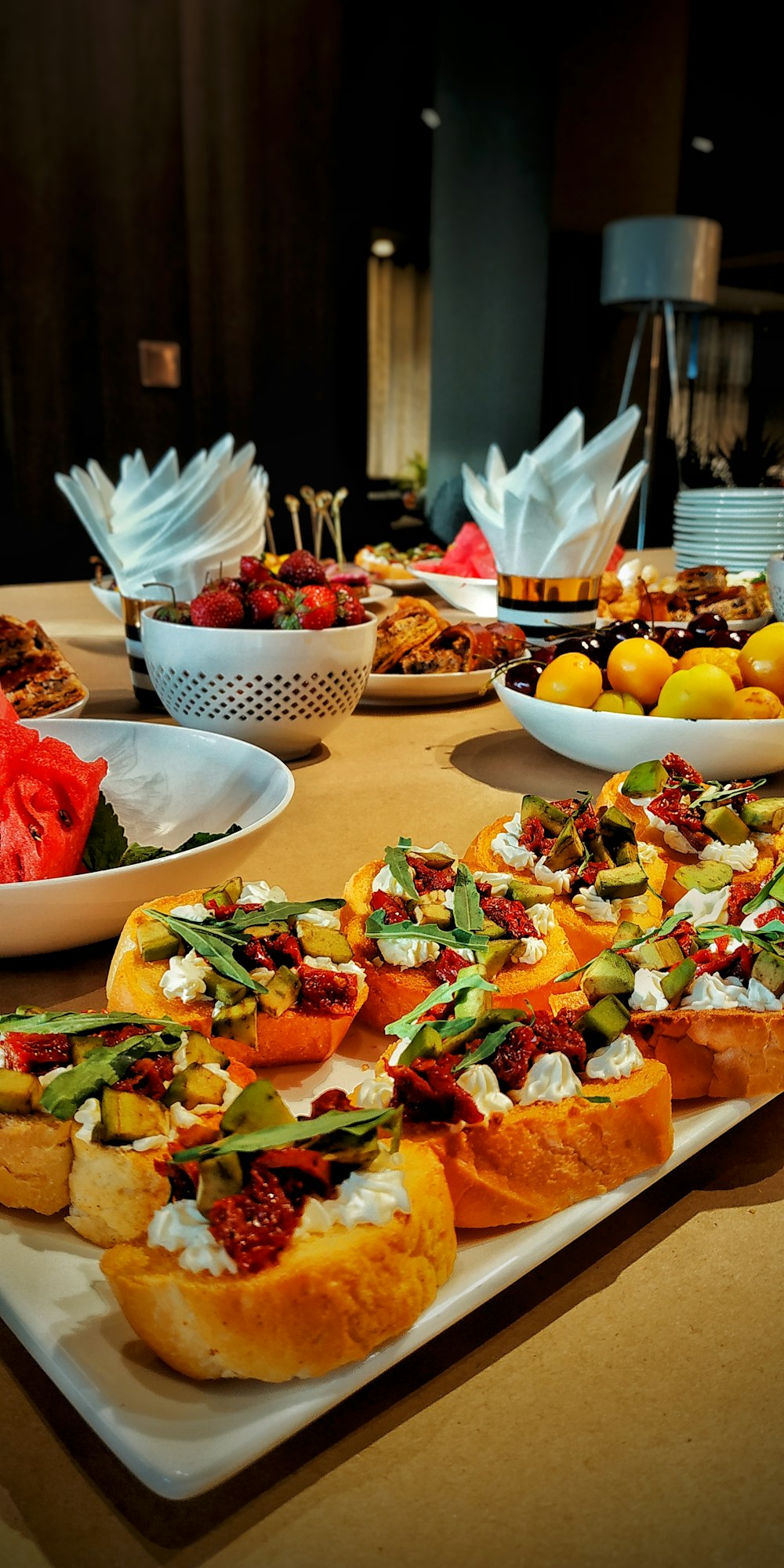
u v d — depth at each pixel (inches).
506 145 138.9
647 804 26.4
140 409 122.6
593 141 137.7
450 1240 15.9
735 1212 19.0
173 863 22.5
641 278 93.4
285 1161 15.2
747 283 166.2
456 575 54.1
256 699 33.3
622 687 33.2
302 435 141.4
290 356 136.6
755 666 33.2
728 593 45.2
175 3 112.6
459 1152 16.9
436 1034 18.1
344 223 138.4
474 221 146.1
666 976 20.6
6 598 59.5
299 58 126.0
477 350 151.3
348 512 148.8
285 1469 14.1
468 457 157.1
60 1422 15.0
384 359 180.5
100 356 117.7
